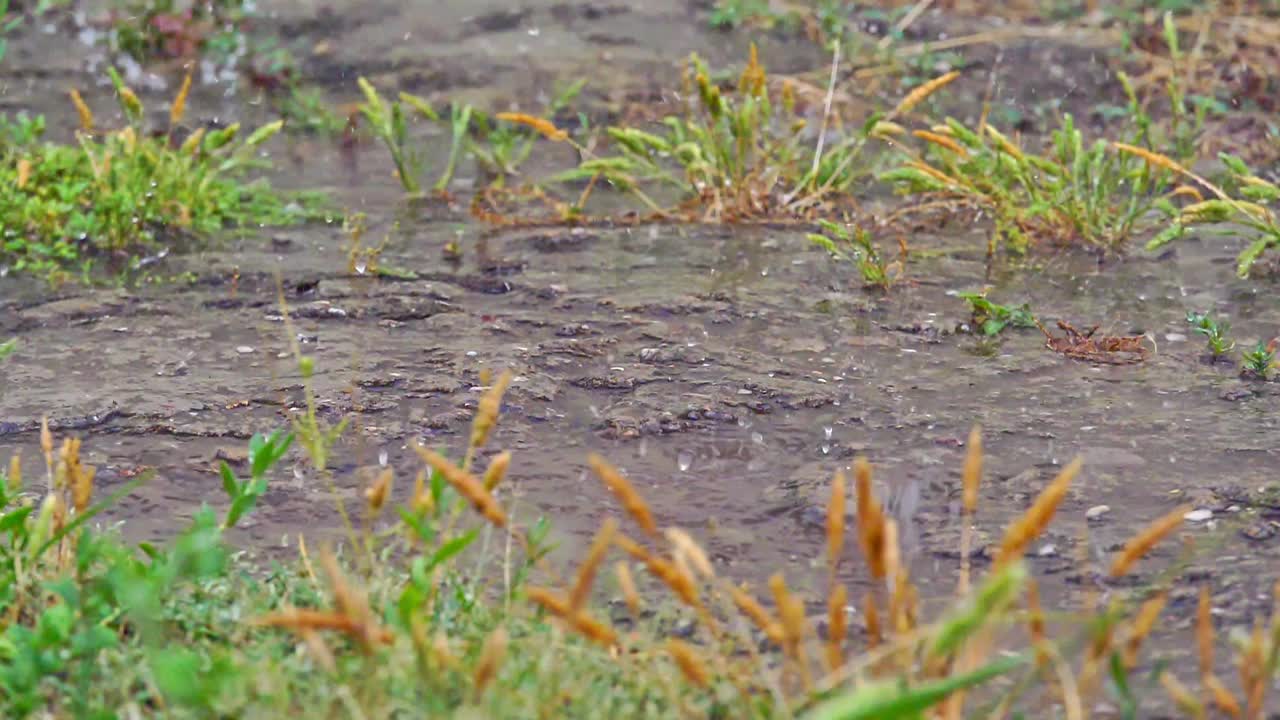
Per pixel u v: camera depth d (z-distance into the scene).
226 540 11.94
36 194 20.66
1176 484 13.05
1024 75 27.78
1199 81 27.05
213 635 9.93
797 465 13.56
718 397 14.98
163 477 13.18
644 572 11.38
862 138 21.88
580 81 25.50
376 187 22.84
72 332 16.77
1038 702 9.50
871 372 15.75
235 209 21.28
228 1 29.69
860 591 11.25
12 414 14.48
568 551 11.77
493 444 13.89
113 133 21.55
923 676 8.03
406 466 13.41
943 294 18.25
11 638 9.50
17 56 27.95
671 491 13.02
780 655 10.06
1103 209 20.42
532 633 9.64
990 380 15.53
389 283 18.48
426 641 8.74
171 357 16.03
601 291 18.22
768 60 28.66
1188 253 19.92
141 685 9.38
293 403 14.77
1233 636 8.49
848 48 29.06
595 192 22.84
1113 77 27.55
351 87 27.42
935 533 12.15
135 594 9.07
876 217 21.23
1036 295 18.25
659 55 28.75
